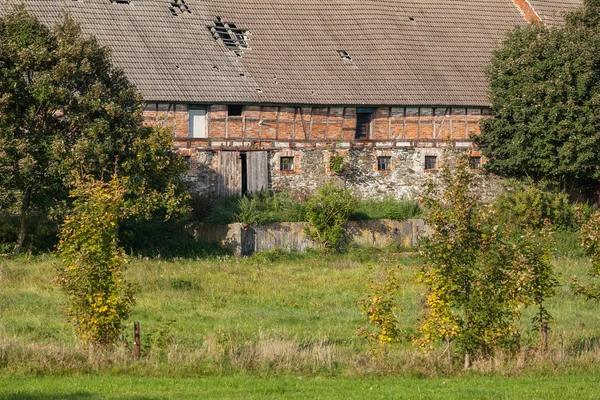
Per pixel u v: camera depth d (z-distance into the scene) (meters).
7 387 79.00
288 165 194.50
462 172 93.62
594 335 104.31
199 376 85.00
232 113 194.38
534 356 91.38
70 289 90.31
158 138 158.00
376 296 91.12
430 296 90.38
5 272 134.12
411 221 187.50
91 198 91.62
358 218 185.25
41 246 158.75
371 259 170.38
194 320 113.31
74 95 155.12
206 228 176.25
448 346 91.06
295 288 137.25
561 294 133.75
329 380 84.81
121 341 91.44
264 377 85.56
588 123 198.75
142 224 170.75
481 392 79.75
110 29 196.00
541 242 95.38
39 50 153.50
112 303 89.56
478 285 90.06
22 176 150.38
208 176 187.50
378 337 91.62
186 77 192.12
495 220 92.25
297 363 88.75
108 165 154.50
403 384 83.12
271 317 117.06
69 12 185.88
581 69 198.88
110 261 90.44
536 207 182.62
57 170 151.38
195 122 191.50
